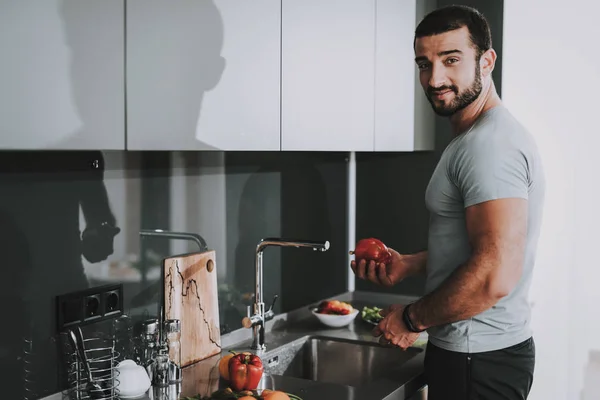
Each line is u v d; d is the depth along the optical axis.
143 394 1.67
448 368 1.73
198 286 1.94
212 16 1.49
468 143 1.64
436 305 1.65
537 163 1.67
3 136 1.08
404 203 2.77
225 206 2.17
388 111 2.30
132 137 1.31
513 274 1.57
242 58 1.59
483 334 1.69
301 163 2.55
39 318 1.58
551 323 2.80
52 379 1.62
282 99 1.75
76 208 1.66
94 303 1.71
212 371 1.86
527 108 2.70
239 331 2.22
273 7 1.69
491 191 1.57
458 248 1.72
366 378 2.21
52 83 1.15
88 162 1.67
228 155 2.16
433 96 1.78
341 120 2.02
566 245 2.76
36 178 1.56
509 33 2.56
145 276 1.87
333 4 1.95
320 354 2.29
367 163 2.85
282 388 1.75
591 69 2.65
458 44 1.71
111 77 1.26
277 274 2.44
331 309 2.45
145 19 1.32
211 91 1.50
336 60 1.98
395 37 2.33
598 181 2.69
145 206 1.86
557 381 2.80
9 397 1.52
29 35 1.11
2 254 1.49
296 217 2.54
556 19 2.65
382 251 2.03
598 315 2.73
